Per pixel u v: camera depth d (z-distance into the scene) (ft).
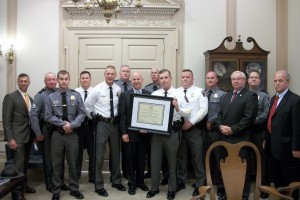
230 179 8.11
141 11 15.99
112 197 11.74
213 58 14.82
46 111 11.20
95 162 12.04
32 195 12.01
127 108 12.01
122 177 14.33
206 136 12.27
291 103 9.92
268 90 16.15
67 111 11.34
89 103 12.02
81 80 14.05
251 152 11.07
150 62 16.25
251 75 12.80
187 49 16.17
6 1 15.90
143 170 12.59
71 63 16.08
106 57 16.20
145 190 12.47
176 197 11.79
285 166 10.11
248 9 16.19
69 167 11.57
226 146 8.28
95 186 12.09
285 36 16.14
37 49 16.01
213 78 12.61
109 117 12.00
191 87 12.09
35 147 14.08
